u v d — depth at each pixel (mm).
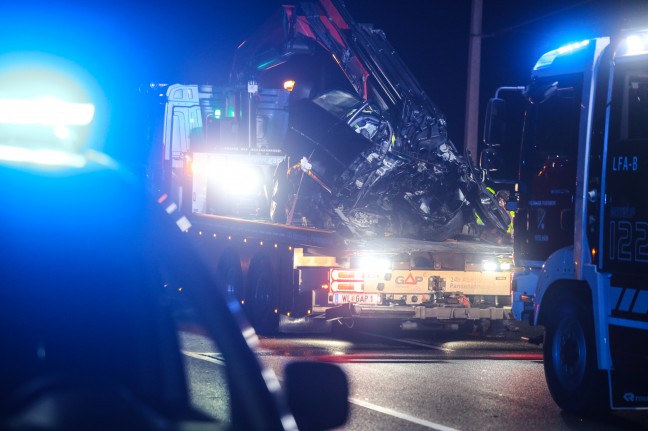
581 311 16641
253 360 6164
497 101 19375
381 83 29219
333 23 30031
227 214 32469
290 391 7547
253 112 34188
